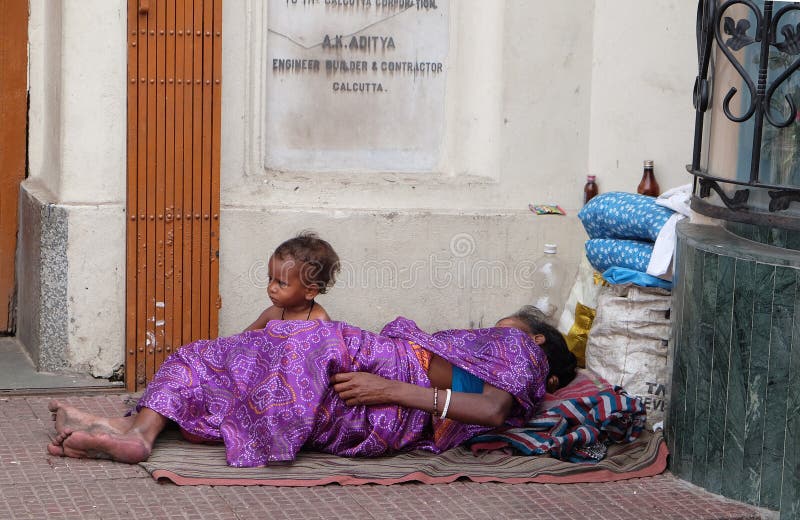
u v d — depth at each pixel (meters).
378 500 4.23
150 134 5.34
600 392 4.95
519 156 6.02
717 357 4.41
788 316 4.19
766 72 4.20
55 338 5.46
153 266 5.43
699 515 4.25
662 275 5.07
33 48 5.87
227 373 4.71
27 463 4.39
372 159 5.97
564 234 6.04
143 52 5.27
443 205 5.97
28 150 5.96
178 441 4.69
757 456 4.32
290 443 4.45
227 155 5.64
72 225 5.34
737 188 4.48
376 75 5.91
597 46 6.03
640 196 5.39
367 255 5.82
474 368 4.66
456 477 4.45
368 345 4.71
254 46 5.64
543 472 4.51
